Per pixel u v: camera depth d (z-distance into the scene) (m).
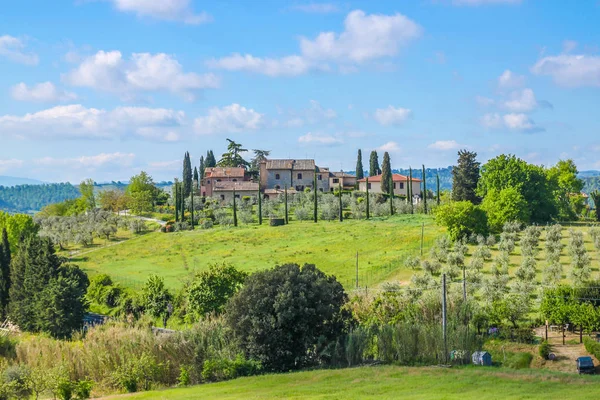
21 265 76.94
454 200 129.25
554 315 55.19
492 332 56.50
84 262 117.62
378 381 40.00
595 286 60.06
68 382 40.81
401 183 166.75
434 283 71.44
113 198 187.00
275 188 177.38
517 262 83.12
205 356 46.66
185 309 72.19
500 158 118.62
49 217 174.88
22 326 70.62
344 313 52.38
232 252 111.81
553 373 41.16
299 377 42.44
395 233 110.50
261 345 47.16
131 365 44.84
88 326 69.44
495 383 38.12
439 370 42.78
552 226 96.94
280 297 47.34
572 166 159.38
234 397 36.69
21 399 41.81
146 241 133.38
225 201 166.62
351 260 95.62
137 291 85.00
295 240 116.12
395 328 49.19
